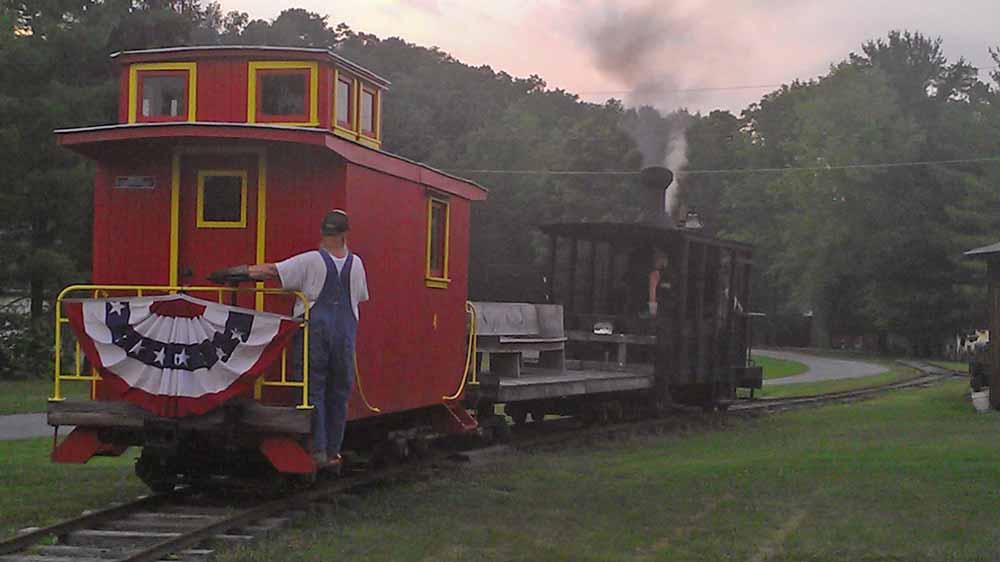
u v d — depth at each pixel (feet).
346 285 30.94
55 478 39.06
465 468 42.01
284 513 31.76
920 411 71.15
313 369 30.45
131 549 27.55
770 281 261.24
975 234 200.34
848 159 217.77
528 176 208.03
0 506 33.19
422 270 39.32
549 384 50.49
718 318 71.10
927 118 231.91
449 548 28.07
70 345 86.74
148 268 33.32
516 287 192.54
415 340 38.86
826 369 146.20
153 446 31.09
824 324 237.25
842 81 240.32
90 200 98.02
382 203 35.60
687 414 67.67
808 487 36.50
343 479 36.91
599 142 214.48
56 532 29.04
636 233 65.26
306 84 35.24
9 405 71.92
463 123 253.44
